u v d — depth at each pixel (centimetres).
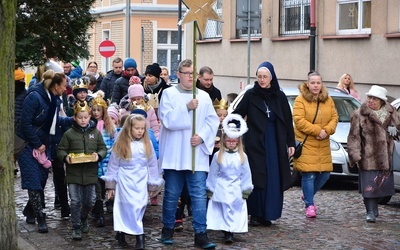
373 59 2177
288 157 1096
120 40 4506
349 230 1059
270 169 1080
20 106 1277
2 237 816
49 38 1285
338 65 2330
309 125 1149
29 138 1009
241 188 990
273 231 1051
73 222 984
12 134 825
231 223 972
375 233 1040
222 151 989
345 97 1609
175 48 4597
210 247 939
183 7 4478
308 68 2472
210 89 1141
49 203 1273
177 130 945
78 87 1130
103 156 995
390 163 1128
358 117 1137
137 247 930
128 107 1214
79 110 988
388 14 2112
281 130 1090
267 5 2705
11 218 823
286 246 954
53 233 1027
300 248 942
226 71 3006
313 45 2138
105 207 1234
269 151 1084
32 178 1015
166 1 4516
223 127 988
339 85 1873
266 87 1098
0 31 806
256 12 1995
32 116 1011
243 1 1991
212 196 987
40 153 1017
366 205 1132
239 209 983
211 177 991
